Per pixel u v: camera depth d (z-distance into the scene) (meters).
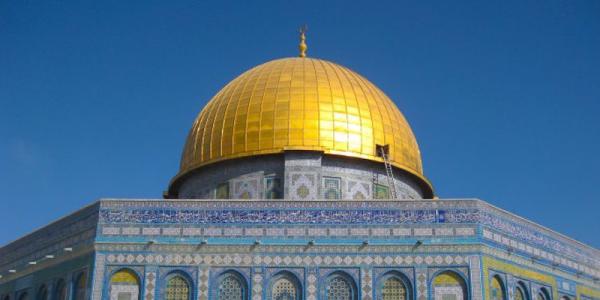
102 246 35.47
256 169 42.94
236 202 36.16
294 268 35.09
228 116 44.56
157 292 34.78
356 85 46.31
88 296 34.72
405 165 44.62
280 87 44.72
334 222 35.72
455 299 34.47
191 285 34.94
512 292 36.38
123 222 35.94
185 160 46.25
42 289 39.47
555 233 41.06
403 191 44.94
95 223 36.09
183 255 35.34
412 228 35.53
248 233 35.62
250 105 44.25
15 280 42.03
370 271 35.00
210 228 35.75
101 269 35.12
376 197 43.06
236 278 35.09
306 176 41.75
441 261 35.00
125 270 35.19
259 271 35.06
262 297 34.66
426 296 34.53
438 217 35.72
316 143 42.44
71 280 36.62
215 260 35.28
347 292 34.84
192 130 47.31
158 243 35.47
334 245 35.34
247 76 47.53
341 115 43.53
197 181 45.41
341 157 42.75
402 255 35.19
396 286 34.88
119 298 34.75
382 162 43.41
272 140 42.69
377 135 44.03
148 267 35.16
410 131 47.56
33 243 41.22
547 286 39.19
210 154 44.16
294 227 35.69
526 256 38.12
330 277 35.06
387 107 46.56
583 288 42.28
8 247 43.81
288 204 36.09
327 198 41.91
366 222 35.69
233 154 43.12
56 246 38.88
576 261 42.25
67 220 38.53
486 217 36.31
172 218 36.00
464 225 35.56
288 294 34.84
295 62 47.72
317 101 43.78
